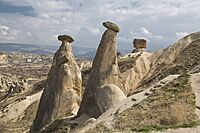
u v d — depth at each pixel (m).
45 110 43.06
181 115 22.14
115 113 26.88
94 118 32.22
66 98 42.44
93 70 39.78
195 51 62.03
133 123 22.72
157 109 24.53
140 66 64.25
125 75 61.41
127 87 58.75
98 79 38.59
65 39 46.31
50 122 40.34
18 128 53.94
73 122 35.25
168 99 26.75
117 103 30.78
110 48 40.06
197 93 27.36
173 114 22.33
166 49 68.69
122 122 23.33
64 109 41.81
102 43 40.41
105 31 40.84
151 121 22.20
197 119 21.53
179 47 68.06
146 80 59.78
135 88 58.28
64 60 44.75
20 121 59.44
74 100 42.59
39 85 80.25
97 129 23.56
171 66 59.88
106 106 33.62
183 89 28.95
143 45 77.94
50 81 45.09
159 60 65.75
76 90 44.06
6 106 71.12
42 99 44.47
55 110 41.72
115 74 39.09
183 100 25.78
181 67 56.69
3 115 64.38
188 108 23.73
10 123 58.25
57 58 45.66
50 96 43.53
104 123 24.48
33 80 127.94
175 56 65.31
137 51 77.62
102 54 39.88
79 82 44.50
